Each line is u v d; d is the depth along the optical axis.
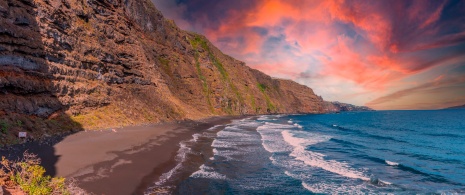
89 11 36.84
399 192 14.39
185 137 29.27
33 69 21.56
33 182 8.41
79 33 31.91
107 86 33.56
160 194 11.45
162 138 25.97
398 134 50.00
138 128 30.66
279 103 182.62
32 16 23.34
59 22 27.64
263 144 28.83
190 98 76.69
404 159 24.81
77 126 23.34
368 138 42.28
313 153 25.27
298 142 32.81
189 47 97.62
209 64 107.62
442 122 91.69
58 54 25.81
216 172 16.19
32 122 18.84
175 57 81.38
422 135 48.72
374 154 26.91
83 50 31.20
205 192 12.52
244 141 30.33
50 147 15.63
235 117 90.94
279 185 14.84
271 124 65.56
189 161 18.17
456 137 46.03
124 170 13.59
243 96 128.00
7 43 19.66
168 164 16.48
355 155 25.84
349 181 16.20
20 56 20.41
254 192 13.45
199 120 57.22
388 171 19.52
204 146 24.81
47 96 22.31
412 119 114.44
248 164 19.12
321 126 67.94
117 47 41.25
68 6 31.48
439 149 31.92
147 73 48.19
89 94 28.94
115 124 28.92
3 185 7.66
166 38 83.31
